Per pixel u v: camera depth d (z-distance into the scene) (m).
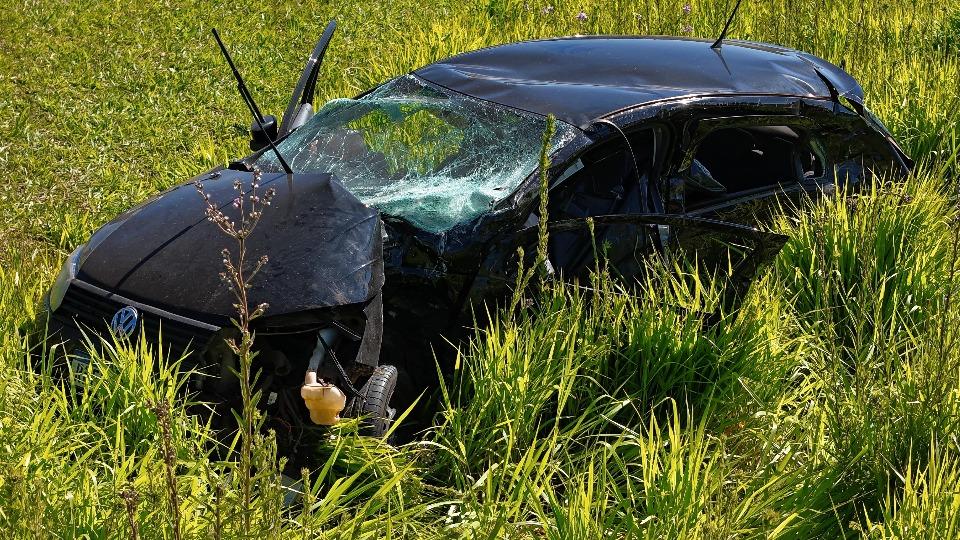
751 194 5.72
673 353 4.79
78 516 3.54
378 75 9.62
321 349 4.37
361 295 4.32
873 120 6.32
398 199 5.04
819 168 6.10
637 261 5.21
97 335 4.32
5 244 6.99
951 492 3.83
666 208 5.34
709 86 5.67
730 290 5.23
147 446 4.08
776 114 5.74
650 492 3.87
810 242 5.75
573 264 5.08
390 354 4.88
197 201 4.91
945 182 6.95
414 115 5.66
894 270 5.66
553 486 4.23
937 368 4.43
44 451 3.80
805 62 6.36
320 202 4.70
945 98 7.97
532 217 4.93
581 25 11.07
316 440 4.27
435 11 12.69
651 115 5.29
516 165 5.09
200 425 4.32
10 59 10.30
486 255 4.75
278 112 9.70
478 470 4.39
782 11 11.02
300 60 11.09
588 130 5.15
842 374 4.87
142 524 3.49
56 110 9.30
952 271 4.77
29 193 7.86
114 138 8.96
